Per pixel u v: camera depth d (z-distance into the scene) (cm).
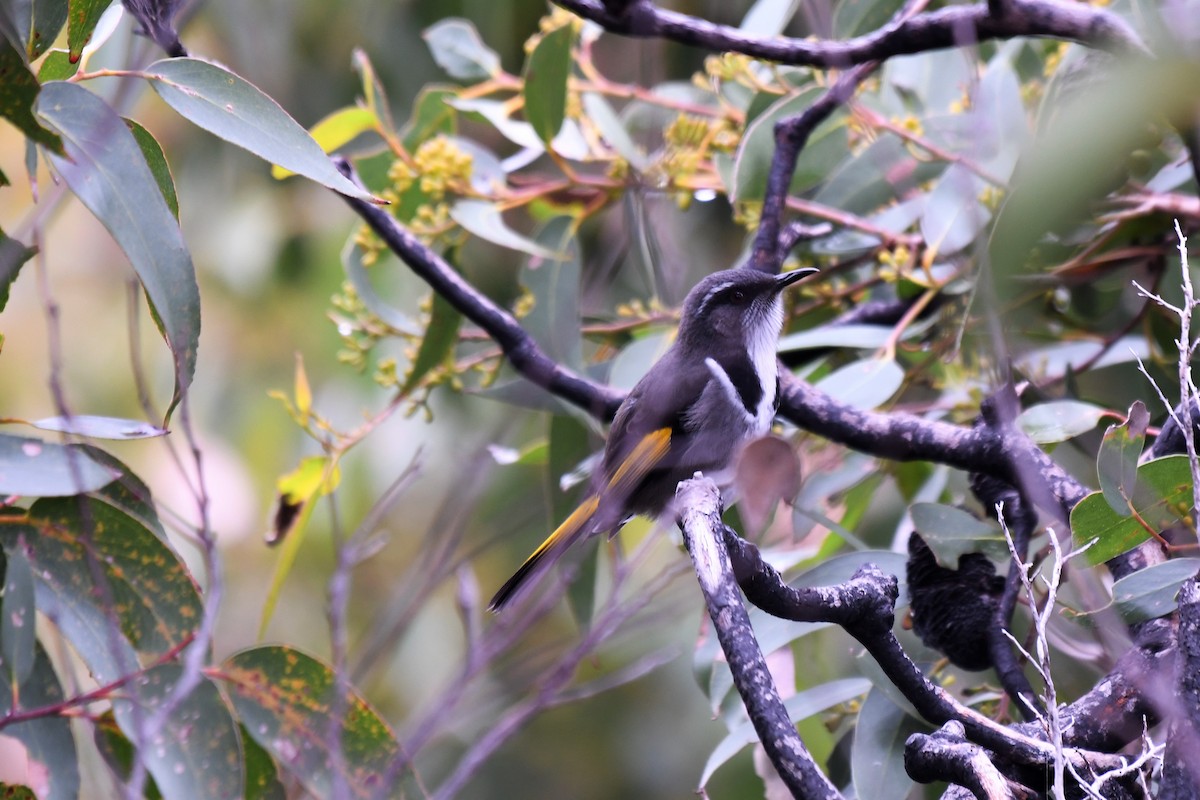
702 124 957
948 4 966
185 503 1212
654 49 1052
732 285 816
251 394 1282
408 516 1273
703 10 1243
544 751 1338
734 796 1108
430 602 1277
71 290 1300
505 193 984
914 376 898
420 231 966
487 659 798
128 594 663
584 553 878
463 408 1270
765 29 936
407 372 916
